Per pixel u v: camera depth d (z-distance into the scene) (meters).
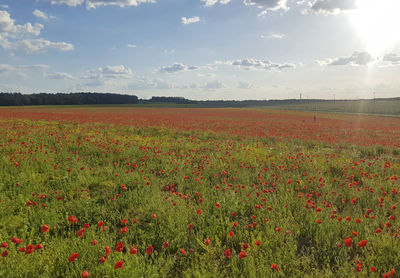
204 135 20.11
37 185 6.30
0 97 119.88
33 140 12.80
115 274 3.07
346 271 3.34
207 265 3.48
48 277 3.11
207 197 6.03
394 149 14.79
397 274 3.28
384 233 4.25
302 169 8.96
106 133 19.08
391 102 164.50
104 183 6.76
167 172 8.09
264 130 25.42
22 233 4.11
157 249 4.11
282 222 4.60
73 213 5.07
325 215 4.97
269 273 3.21
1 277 2.97
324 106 140.25
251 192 6.31
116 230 4.60
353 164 9.34
